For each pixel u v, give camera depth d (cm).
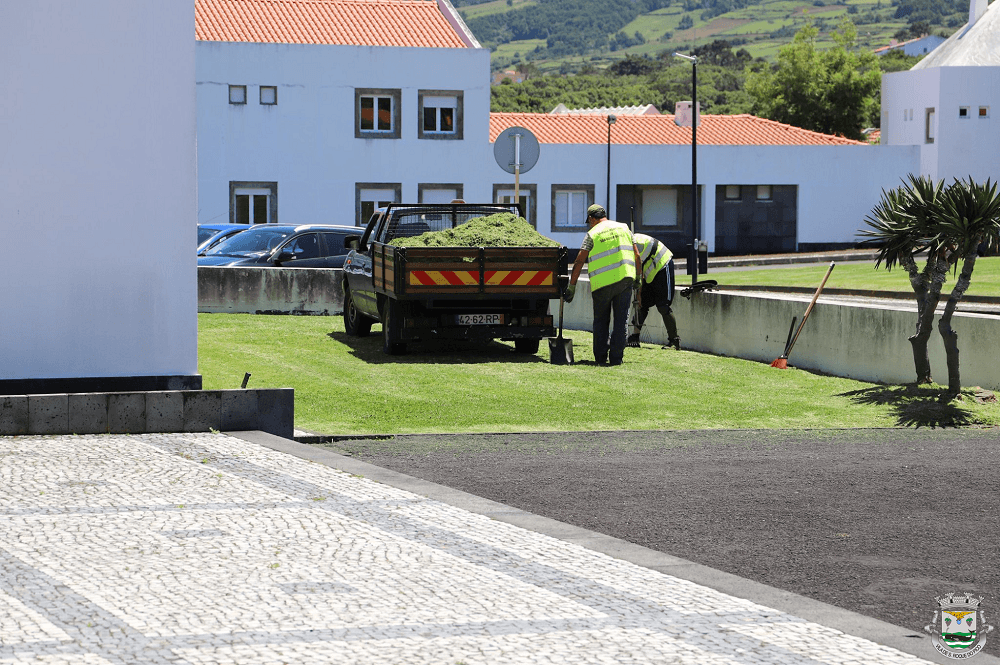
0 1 1186
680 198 5891
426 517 805
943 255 1466
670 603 617
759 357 1852
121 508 809
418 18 5372
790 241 6022
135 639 546
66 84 1210
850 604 636
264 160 5012
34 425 1089
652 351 1923
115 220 1235
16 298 1209
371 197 5147
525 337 1778
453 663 520
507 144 1973
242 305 2356
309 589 629
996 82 6269
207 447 1048
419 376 1605
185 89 1246
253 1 5259
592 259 1761
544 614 593
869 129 8744
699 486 945
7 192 1200
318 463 988
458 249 1734
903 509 864
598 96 13325
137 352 1251
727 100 14375
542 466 1035
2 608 590
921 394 1459
